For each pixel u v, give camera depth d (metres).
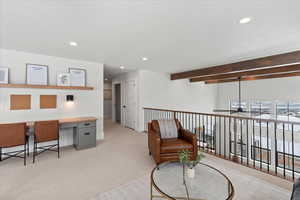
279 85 5.77
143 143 3.89
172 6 1.58
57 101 3.56
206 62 4.10
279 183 2.03
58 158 2.92
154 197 1.75
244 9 1.64
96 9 1.63
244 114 4.41
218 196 1.36
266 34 2.29
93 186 2.00
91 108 4.08
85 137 3.48
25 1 1.49
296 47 2.87
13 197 1.76
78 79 3.84
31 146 3.21
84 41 2.56
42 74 3.35
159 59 3.80
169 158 2.47
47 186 1.99
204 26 2.04
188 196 1.37
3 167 2.53
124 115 6.08
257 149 5.23
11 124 2.56
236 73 5.17
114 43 2.66
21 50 3.06
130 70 5.36
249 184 2.01
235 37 2.41
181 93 6.44
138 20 1.87
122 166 2.58
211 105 7.76
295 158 4.86
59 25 2.00
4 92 2.97
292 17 1.81
